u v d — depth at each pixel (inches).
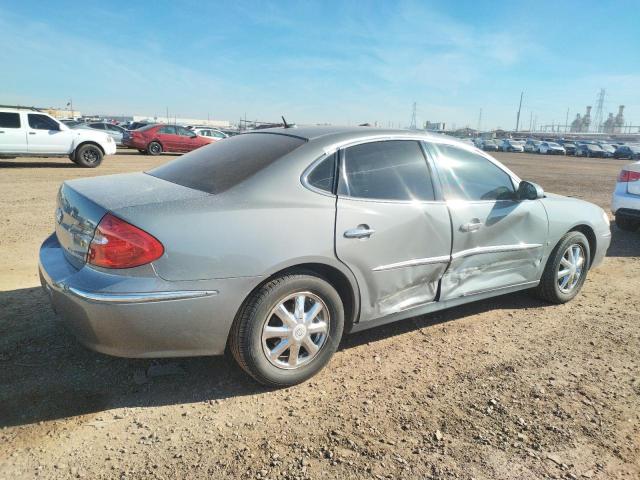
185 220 105.7
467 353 145.6
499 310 181.3
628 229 339.0
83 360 129.3
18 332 141.9
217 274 107.3
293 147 127.7
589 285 216.2
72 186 124.6
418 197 140.8
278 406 115.1
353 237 124.8
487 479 94.2
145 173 147.8
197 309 106.3
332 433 105.8
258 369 115.9
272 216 114.3
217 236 107.3
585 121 6889.8
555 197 189.3
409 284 140.4
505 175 167.5
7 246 232.8
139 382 120.7
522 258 170.2
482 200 156.7
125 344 104.3
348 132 136.6
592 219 193.3
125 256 101.3
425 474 94.7
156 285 102.3
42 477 89.7
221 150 143.3
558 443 105.4
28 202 350.6
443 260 145.6
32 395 113.6
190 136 954.1
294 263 116.2
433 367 136.3
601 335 162.1
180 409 112.2
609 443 106.3
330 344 126.7
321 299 123.0
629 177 314.8
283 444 101.7
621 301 196.5
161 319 103.7
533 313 179.5
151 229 102.4
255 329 113.7
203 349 111.0
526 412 116.4
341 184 127.4
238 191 115.3
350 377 129.4
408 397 120.7
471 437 106.3
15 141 567.8
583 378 133.4
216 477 91.7
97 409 110.4
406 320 168.4
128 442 100.3
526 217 167.5
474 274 157.5
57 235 126.6
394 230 132.8
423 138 148.3
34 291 173.5
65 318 109.2
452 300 153.6
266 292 113.7
